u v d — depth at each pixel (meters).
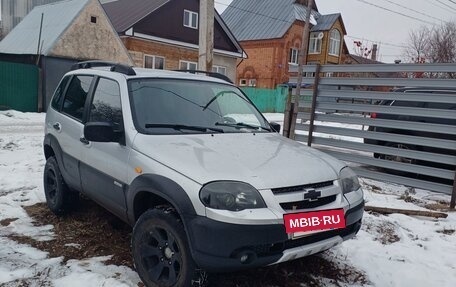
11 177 6.46
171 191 2.94
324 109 8.42
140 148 3.38
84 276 3.41
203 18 7.98
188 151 3.24
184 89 4.19
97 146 3.90
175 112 3.88
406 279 3.74
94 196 4.07
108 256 3.83
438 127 6.71
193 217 2.82
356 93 7.83
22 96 17.80
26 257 3.72
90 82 4.55
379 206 5.83
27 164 7.50
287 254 2.90
